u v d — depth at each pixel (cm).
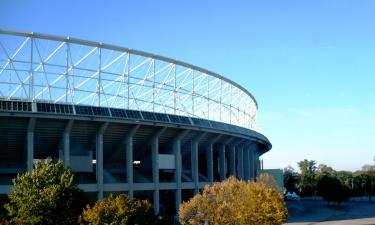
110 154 6631
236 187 4031
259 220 3953
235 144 8281
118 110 5816
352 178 14575
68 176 3397
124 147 6400
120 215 3019
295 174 18050
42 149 5994
